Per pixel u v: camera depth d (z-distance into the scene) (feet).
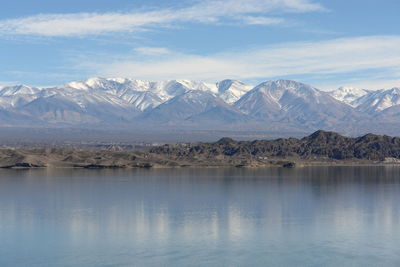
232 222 421.18
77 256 324.60
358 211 474.08
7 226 405.18
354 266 306.55
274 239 364.58
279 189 645.92
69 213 461.37
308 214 457.68
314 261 314.96
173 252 332.80
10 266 307.78
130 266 306.96
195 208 490.08
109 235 375.66
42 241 358.84
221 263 311.47
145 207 496.23
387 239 363.35
